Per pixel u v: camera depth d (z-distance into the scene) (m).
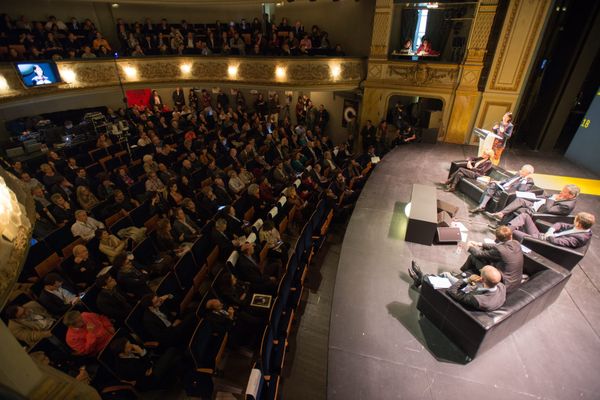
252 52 13.15
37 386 1.84
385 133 11.64
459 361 3.55
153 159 10.02
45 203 7.22
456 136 11.20
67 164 8.91
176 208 6.68
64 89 10.99
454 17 10.89
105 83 12.06
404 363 3.54
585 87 10.01
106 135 11.38
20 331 4.36
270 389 4.06
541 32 9.13
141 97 16.39
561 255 4.59
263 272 6.21
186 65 13.10
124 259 5.11
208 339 4.54
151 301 4.48
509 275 3.88
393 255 5.12
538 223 5.34
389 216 6.16
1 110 12.05
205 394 4.28
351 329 3.92
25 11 12.34
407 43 11.32
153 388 4.18
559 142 9.93
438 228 5.39
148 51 13.24
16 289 5.06
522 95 10.09
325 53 12.09
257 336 4.95
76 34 12.34
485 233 5.60
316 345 5.41
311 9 13.62
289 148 11.93
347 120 14.18
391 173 7.96
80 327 4.25
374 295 4.39
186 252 5.64
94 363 4.50
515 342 3.71
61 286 5.04
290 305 5.49
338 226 8.33
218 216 6.73
